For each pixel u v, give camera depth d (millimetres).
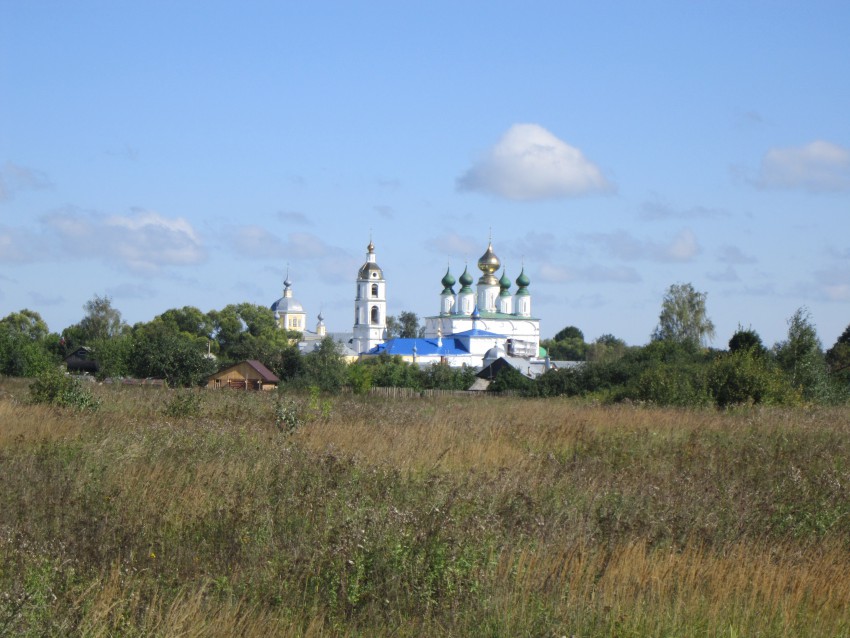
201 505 16531
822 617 12539
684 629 11867
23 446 23562
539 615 11977
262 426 29062
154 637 10984
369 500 16641
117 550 13945
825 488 18891
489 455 23438
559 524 15695
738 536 15734
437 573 12906
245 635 11398
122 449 22125
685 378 53156
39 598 11141
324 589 12797
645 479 20016
